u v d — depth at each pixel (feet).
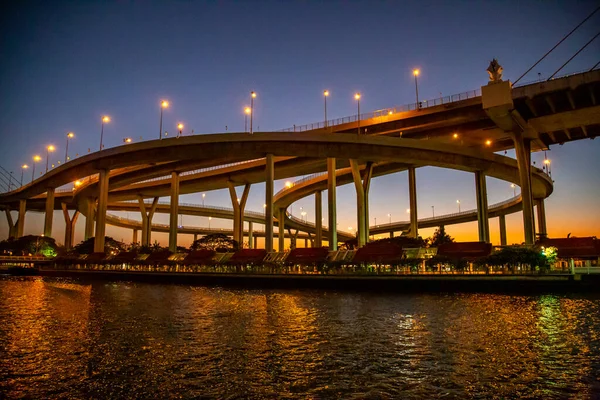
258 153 209.36
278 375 45.85
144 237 336.29
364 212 216.54
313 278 139.95
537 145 224.74
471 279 117.50
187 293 129.90
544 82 167.02
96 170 247.91
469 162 207.72
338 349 56.29
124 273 188.85
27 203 393.29
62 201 383.86
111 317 83.56
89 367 49.34
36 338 64.44
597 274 108.68
